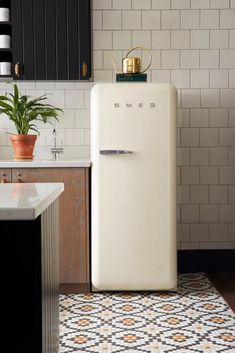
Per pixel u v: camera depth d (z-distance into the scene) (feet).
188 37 15.53
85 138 15.58
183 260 15.90
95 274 13.28
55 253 7.12
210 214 15.80
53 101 15.52
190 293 13.47
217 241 15.87
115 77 15.49
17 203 5.12
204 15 15.49
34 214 4.79
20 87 15.48
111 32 15.46
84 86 15.51
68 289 13.51
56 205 7.30
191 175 15.75
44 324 5.93
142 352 9.48
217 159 15.72
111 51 15.48
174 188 13.23
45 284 6.00
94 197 13.24
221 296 13.16
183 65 15.57
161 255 13.24
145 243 13.21
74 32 14.30
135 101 13.07
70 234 13.39
